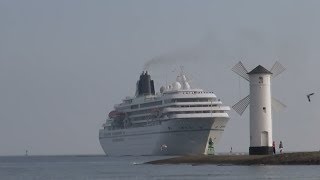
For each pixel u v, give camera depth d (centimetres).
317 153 19638
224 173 16712
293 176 14938
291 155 19825
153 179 15538
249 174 15975
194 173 17262
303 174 15488
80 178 17350
